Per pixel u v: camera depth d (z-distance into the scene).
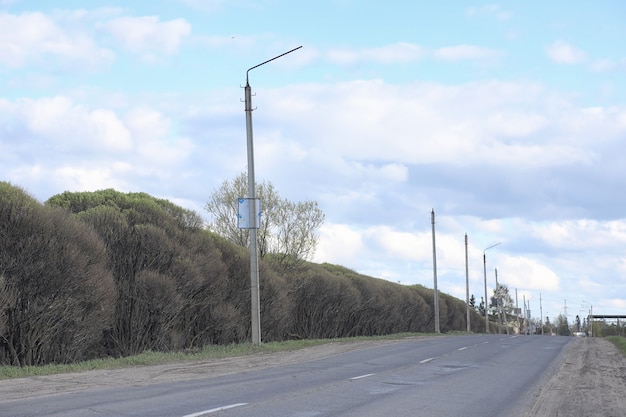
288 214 45.91
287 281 41.09
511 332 168.25
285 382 17.11
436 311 67.19
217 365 22.30
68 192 32.19
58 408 11.79
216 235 36.19
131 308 26.88
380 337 49.66
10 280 20.23
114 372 19.30
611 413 13.34
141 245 27.75
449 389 16.48
